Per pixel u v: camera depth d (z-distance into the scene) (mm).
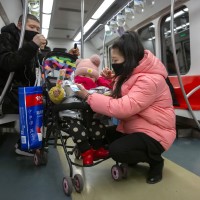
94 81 2010
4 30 2191
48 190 1623
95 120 1797
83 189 1631
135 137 1647
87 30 7914
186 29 3811
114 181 1766
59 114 1731
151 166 1796
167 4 4039
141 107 1598
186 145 2846
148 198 1502
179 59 4020
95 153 1744
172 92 3469
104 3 5270
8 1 3641
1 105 2184
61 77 1740
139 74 1663
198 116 3092
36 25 2293
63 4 5570
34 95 1812
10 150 2572
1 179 1804
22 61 1912
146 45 5211
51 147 2635
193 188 1645
